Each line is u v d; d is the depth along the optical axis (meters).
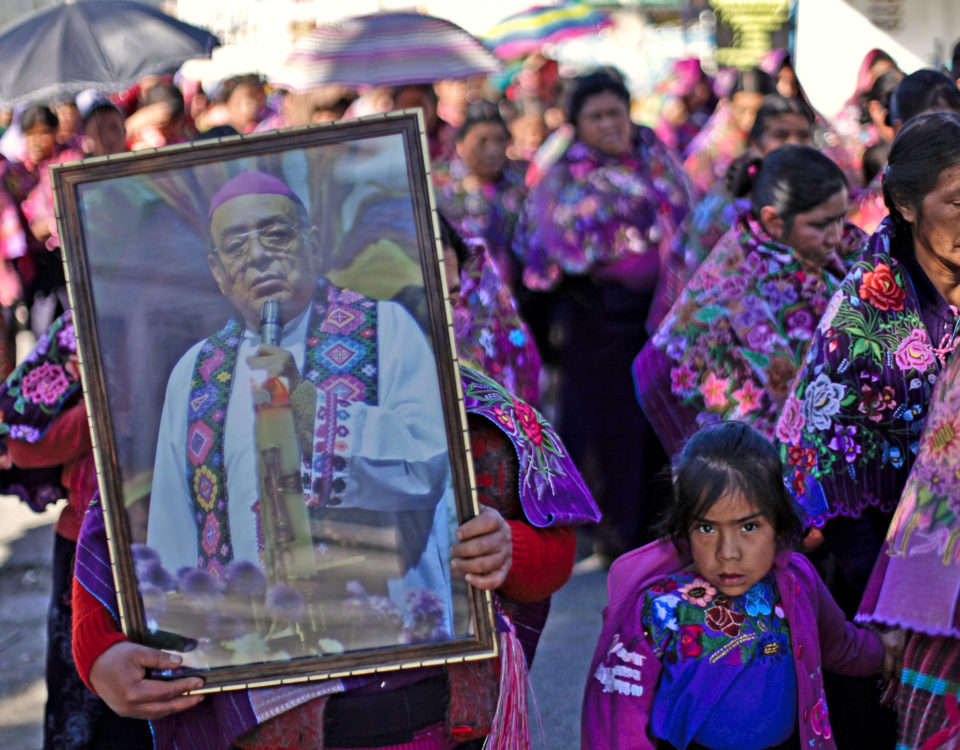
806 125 5.05
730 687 2.33
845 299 2.67
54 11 5.82
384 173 2.00
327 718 2.03
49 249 5.29
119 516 2.03
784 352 3.78
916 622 2.26
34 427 2.85
